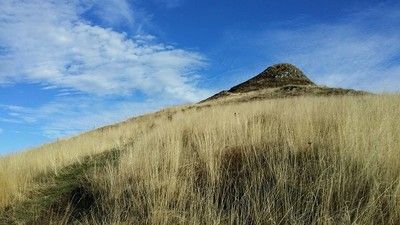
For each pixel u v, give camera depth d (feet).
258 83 189.47
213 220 18.44
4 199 26.71
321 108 34.81
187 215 19.95
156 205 20.51
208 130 31.24
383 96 41.63
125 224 20.29
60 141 68.18
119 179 24.81
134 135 53.67
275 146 24.39
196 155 26.58
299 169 21.12
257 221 17.93
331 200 17.89
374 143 20.56
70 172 32.60
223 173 23.12
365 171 18.67
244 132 28.55
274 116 36.55
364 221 16.03
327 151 22.09
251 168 22.63
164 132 35.68
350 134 21.97
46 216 23.99
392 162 18.93
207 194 20.44
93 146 42.06
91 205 23.77
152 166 24.99
